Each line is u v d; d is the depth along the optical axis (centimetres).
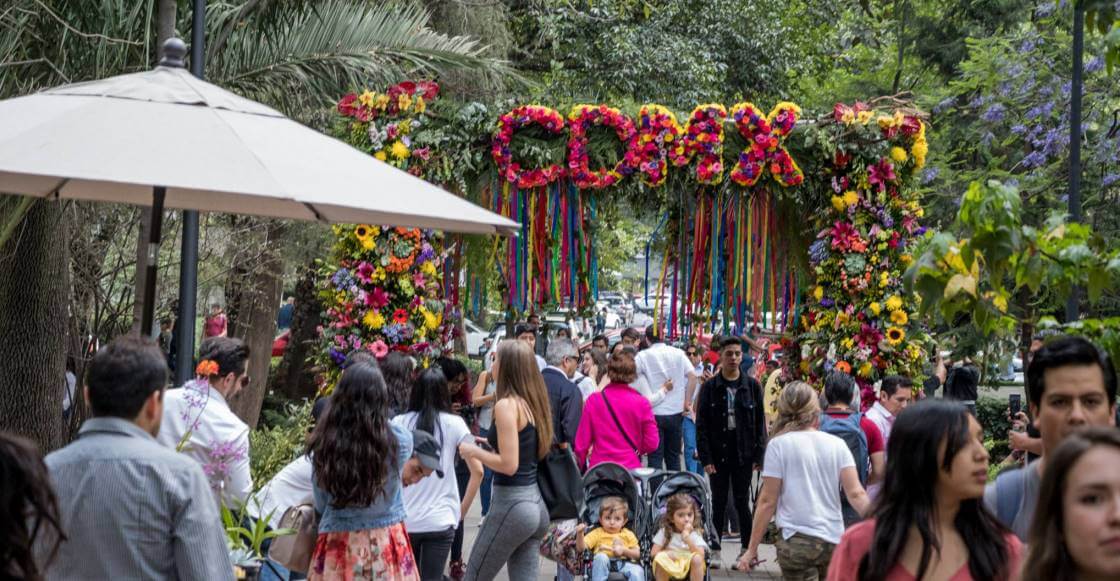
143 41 1114
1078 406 414
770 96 2409
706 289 1130
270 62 1261
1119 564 296
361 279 1079
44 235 1148
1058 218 498
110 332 1362
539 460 779
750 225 1120
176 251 1564
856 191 1120
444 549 751
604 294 4850
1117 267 475
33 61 1050
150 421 414
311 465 639
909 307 1127
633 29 2211
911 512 374
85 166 459
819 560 730
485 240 1122
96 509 393
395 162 1077
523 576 784
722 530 1118
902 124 1108
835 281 1123
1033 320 500
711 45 2309
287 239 1659
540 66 2338
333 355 1084
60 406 1177
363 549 587
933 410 375
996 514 423
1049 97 1730
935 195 1886
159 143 487
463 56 1341
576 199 1112
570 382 1065
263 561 633
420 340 1100
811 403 749
